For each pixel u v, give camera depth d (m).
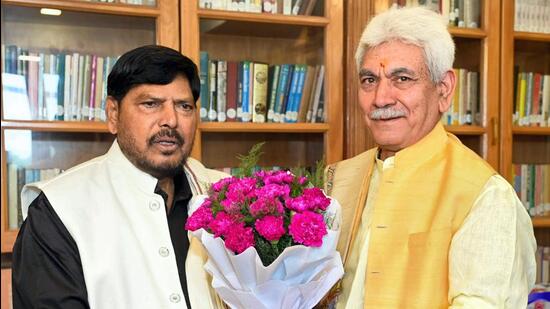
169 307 1.24
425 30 1.35
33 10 1.92
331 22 2.18
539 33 2.44
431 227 1.32
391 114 1.37
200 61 2.09
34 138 1.94
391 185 1.40
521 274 1.27
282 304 1.15
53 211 1.25
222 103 2.15
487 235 1.25
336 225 1.21
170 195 1.40
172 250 1.29
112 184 1.31
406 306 1.29
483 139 2.38
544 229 2.55
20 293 1.23
